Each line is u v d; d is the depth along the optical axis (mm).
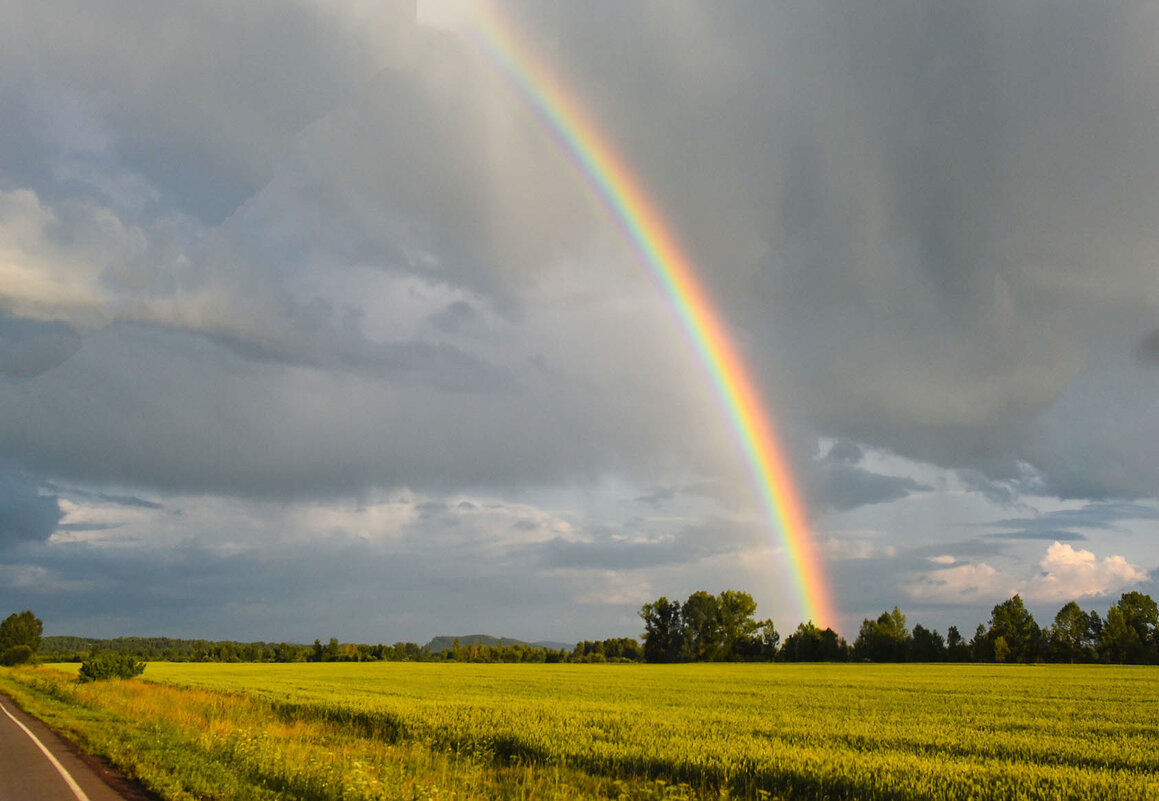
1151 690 53750
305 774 14281
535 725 25891
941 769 19219
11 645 138750
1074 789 17719
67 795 13078
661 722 28828
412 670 100312
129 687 45250
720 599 157125
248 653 188625
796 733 26641
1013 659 140125
